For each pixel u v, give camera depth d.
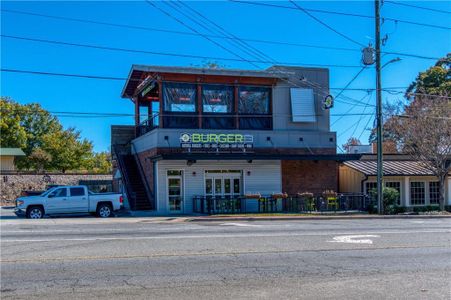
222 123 29.28
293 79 30.84
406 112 32.75
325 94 31.44
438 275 9.34
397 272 9.59
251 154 28.23
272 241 13.58
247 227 17.92
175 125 28.48
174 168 28.42
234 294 7.81
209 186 29.05
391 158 35.41
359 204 29.23
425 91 41.84
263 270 9.66
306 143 30.52
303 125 30.95
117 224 19.22
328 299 7.52
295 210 28.88
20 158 59.94
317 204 28.97
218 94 29.41
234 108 29.59
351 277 9.10
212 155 27.34
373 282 8.70
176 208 28.36
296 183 30.58
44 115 65.00
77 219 22.73
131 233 15.38
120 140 37.53
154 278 8.91
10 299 7.45
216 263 10.30
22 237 14.27
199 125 28.72
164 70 27.70
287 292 7.94
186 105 28.77
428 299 7.58
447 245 13.12
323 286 8.38
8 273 9.23
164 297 7.61
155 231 16.03
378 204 27.70
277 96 30.55
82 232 15.67
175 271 9.50
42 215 24.14
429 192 33.47
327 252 11.78
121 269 9.65
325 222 21.56
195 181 28.80
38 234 15.06
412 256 11.38
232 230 16.53
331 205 28.86
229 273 9.36
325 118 31.39
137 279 8.82
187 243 13.05
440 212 28.30
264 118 30.27
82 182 44.97
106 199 25.17
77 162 60.00
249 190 29.64
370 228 17.80
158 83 28.48
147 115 32.59
